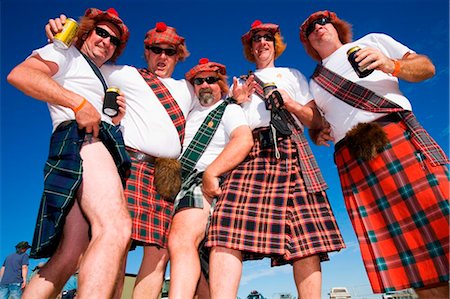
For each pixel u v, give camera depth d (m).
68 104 1.68
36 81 1.64
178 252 2.08
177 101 2.58
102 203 1.62
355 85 2.28
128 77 2.45
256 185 2.14
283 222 2.02
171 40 2.72
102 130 1.84
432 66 2.17
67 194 1.62
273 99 2.23
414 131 2.07
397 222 2.02
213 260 1.98
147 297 2.36
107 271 1.47
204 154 2.45
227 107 2.42
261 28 2.64
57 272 1.86
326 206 2.19
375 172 2.11
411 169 2.02
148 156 2.37
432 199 1.92
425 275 1.89
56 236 1.73
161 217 2.31
